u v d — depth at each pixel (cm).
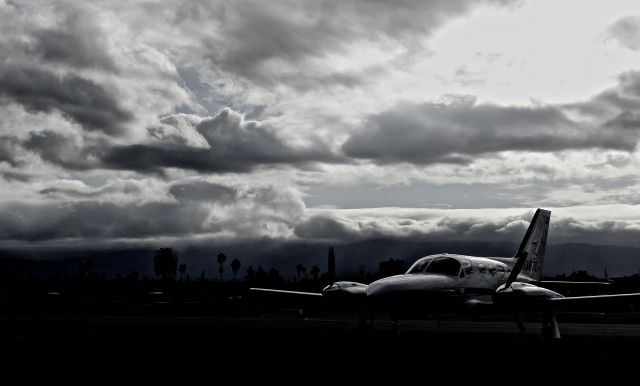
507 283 2234
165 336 2189
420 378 1093
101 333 2353
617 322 4425
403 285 2111
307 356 1468
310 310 6212
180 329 2669
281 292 2783
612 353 1598
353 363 1317
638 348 1778
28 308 5741
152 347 1719
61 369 1213
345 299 2344
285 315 4925
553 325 2273
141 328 2733
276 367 1248
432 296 2138
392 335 2366
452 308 2208
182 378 1094
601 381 1058
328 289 2405
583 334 2645
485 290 2327
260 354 1514
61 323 3209
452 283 2209
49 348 1675
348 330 2669
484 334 2558
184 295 11069
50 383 1035
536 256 2827
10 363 1309
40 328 2708
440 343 1939
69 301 8331
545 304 2197
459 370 1202
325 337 2181
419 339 2152
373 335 2344
